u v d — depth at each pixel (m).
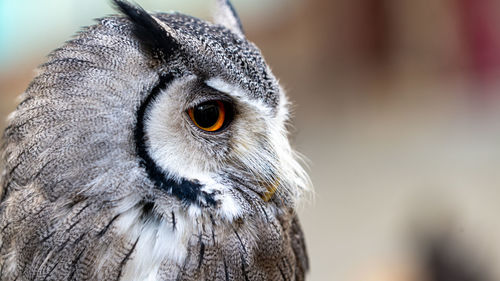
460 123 3.65
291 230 1.46
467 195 2.80
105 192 1.40
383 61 4.05
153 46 1.40
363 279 2.08
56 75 1.40
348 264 2.37
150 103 1.40
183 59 1.40
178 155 1.41
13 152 1.41
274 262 1.43
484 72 3.78
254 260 1.42
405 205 2.76
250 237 1.42
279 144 1.44
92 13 2.96
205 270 1.41
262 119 1.43
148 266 1.41
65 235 1.40
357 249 2.48
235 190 1.42
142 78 1.40
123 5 1.40
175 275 1.41
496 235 2.36
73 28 3.08
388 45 4.04
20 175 1.40
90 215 1.40
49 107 1.40
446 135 3.51
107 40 1.40
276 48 4.14
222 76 1.41
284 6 4.14
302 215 2.85
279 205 1.44
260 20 4.19
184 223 1.41
